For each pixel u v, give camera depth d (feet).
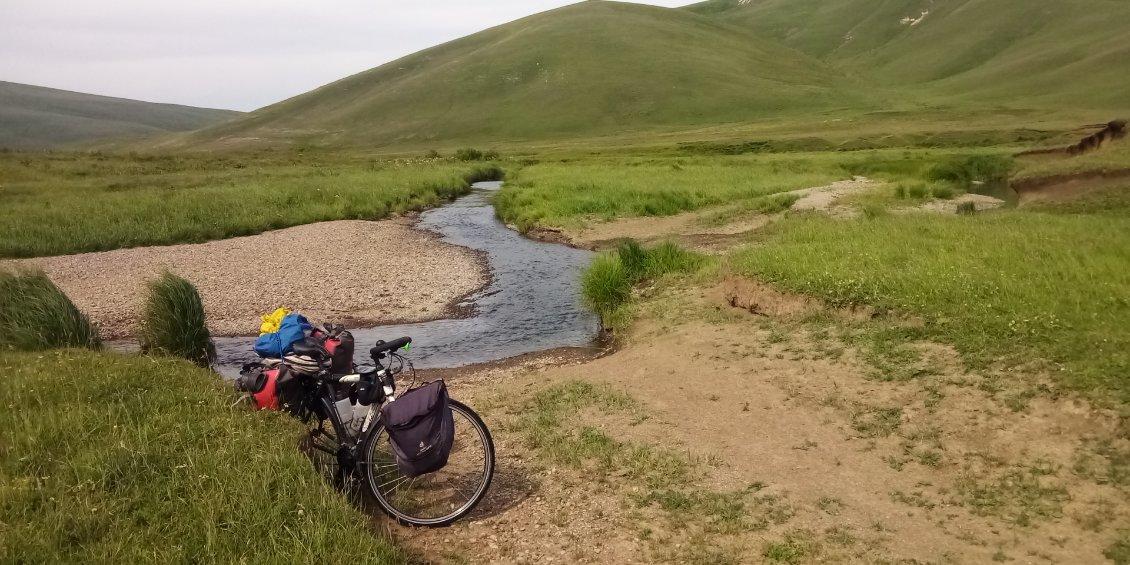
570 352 37.99
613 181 120.47
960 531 16.26
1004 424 20.77
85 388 22.36
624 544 16.22
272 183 119.96
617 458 20.70
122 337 41.96
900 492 18.25
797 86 517.96
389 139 478.59
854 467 19.79
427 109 526.16
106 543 13.73
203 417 20.03
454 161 219.61
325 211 93.61
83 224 76.54
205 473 16.35
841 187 103.71
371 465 17.48
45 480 15.88
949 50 634.02
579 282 56.70
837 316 32.01
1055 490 17.48
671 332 36.04
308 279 56.08
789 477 19.38
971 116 352.90
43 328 31.78
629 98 490.90
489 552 16.19
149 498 15.61
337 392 18.26
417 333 43.24
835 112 429.79
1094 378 21.36
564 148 333.01
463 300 51.16
